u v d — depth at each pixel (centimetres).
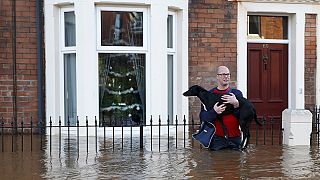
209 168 691
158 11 1054
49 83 1080
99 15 1051
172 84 1125
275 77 1223
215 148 830
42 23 1088
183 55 1114
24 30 1091
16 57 1090
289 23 1219
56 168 693
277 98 1223
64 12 1080
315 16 1210
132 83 1073
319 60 1209
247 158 767
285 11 1188
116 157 782
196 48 1145
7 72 1091
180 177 634
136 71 1073
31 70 1095
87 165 716
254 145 910
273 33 1224
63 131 1084
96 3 1038
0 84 1091
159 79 1059
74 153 822
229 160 751
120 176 641
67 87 1089
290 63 1222
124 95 1070
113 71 1065
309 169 685
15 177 636
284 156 788
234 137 832
